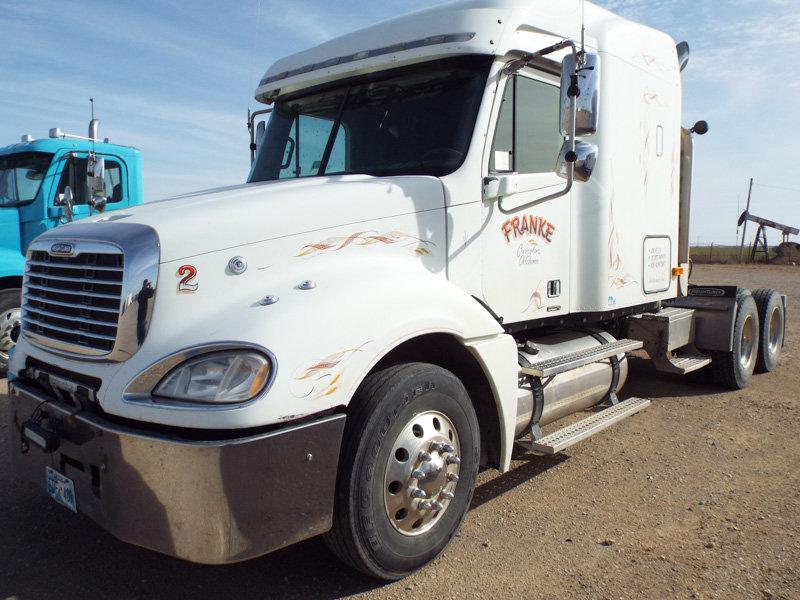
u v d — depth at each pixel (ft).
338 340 9.52
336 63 14.87
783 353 30.86
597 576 10.82
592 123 12.09
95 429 9.44
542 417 15.08
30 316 11.98
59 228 11.98
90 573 10.99
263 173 16.24
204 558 8.65
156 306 9.64
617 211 17.22
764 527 12.53
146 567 11.21
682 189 22.84
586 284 16.37
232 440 8.62
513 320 14.19
